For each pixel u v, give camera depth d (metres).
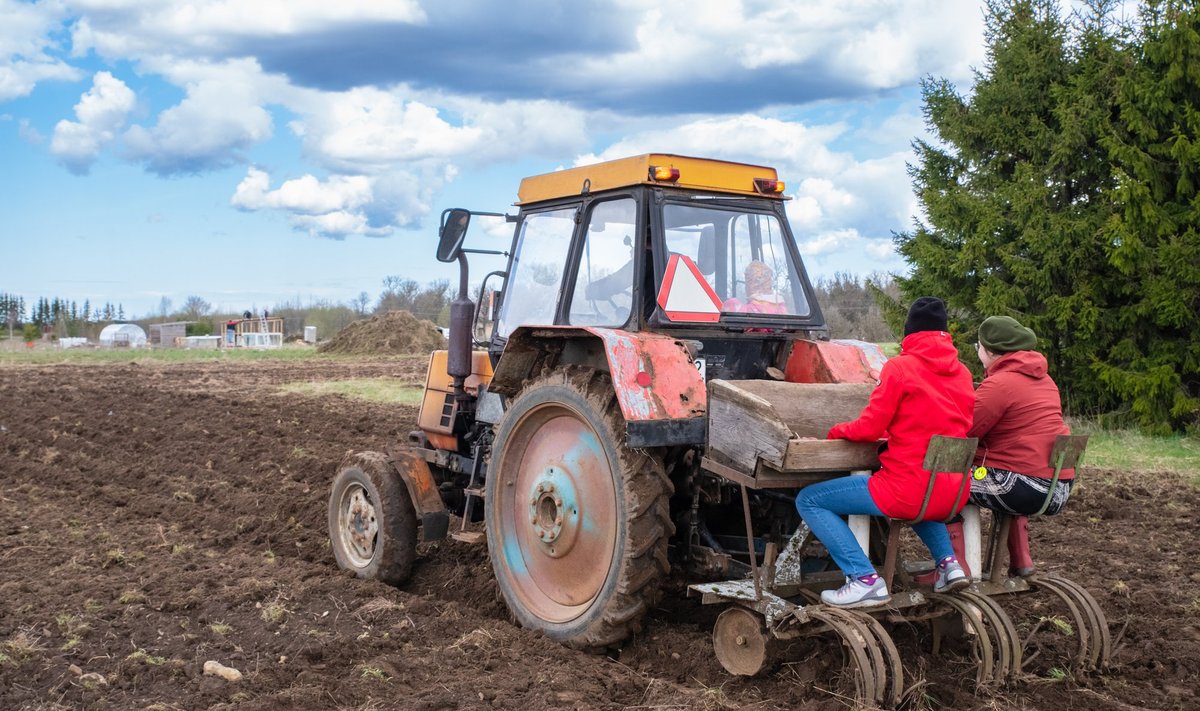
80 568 6.20
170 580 5.86
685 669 4.45
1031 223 12.54
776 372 5.22
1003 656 4.11
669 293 4.72
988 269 13.39
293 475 9.62
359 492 6.30
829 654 4.22
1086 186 13.11
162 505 8.45
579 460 4.87
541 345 5.14
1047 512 4.29
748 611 4.21
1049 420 4.23
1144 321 12.34
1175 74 11.80
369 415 14.21
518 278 5.69
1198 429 11.91
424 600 5.43
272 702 3.94
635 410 4.28
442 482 6.58
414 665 4.40
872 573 4.05
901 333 14.53
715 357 5.02
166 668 4.40
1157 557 6.66
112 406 14.99
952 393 4.00
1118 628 5.11
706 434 4.39
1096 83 12.53
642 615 4.56
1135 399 12.26
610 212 5.05
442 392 6.35
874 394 3.99
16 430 12.58
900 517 3.98
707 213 5.02
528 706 3.96
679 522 4.96
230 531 7.55
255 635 4.88
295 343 43.59
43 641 4.79
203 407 15.04
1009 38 13.66
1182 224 12.09
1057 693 4.13
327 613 5.23
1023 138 13.25
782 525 4.93
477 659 4.54
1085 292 12.23
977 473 4.27
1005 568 6.37
